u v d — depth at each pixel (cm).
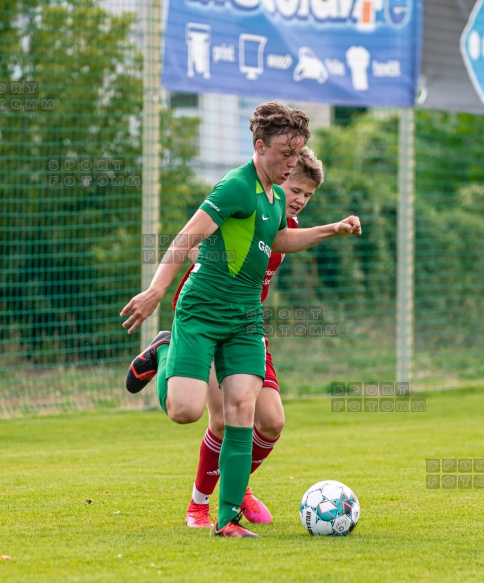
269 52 3588
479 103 4025
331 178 5716
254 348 1538
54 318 4056
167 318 4338
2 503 1836
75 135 3950
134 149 4016
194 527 1609
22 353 3728
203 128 5594
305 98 3669
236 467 1513
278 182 1537
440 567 1289
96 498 1898
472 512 1759
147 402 3584
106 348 3931
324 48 3694
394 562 1319
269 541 1470
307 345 5222
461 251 5988
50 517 1692
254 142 1527
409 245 4072
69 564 1301
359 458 2497
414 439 2881
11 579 1214
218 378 1552
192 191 4775
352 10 3728
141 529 1586
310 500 1544
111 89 3984
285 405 3772
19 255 3925
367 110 6806
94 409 3556
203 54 3456
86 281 3859
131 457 2523
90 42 3941
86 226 3862
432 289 5844
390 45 3797
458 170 6625
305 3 3647
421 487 2047
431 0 3894
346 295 5644
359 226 1639
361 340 5516
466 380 4581
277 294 5288
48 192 4006
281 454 2573
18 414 3431
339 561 1320
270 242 1548
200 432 3059
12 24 3862
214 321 1508
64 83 3916
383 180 6006
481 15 4006
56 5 3894
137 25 4134
